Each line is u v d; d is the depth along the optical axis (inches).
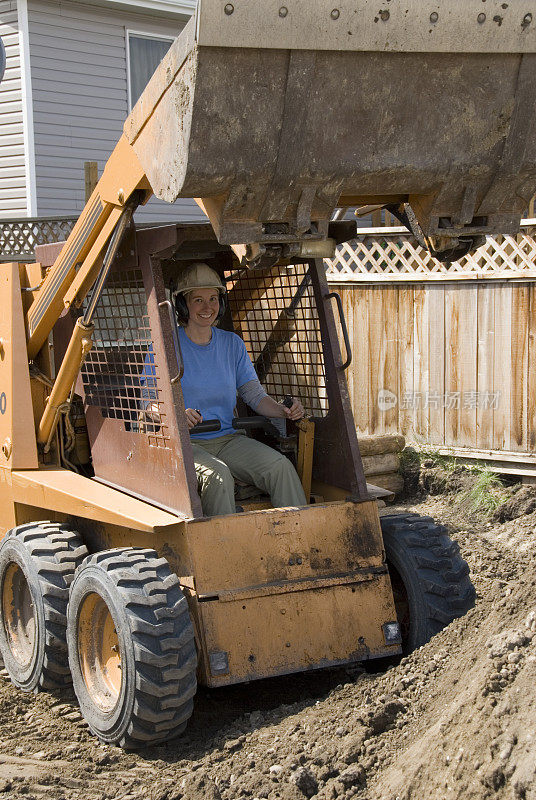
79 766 149.3
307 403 199.6
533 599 145.8
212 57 122.8
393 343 331.0
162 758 151.6
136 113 146.1
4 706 177.3
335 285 345.4
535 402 295.4
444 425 320.8
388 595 171.0
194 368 192.5
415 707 144.4
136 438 178.5
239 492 189.3
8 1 482.3
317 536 167.9
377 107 133.8
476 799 113.6
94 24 505.0
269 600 160.7
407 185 143.1
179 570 160.6
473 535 270.2
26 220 411.2
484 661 134.5
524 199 150.2
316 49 125.3
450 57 132.0
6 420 205.8
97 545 191.3
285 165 134.5
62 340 202.5
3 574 193.8
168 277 203.5
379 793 126.5
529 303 294.2
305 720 149.6
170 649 147.0
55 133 496.7
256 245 146.0
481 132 139.6
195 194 136.3
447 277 310.5
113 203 163.8
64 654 177.3
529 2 129.6
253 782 135.1
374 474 313.1
